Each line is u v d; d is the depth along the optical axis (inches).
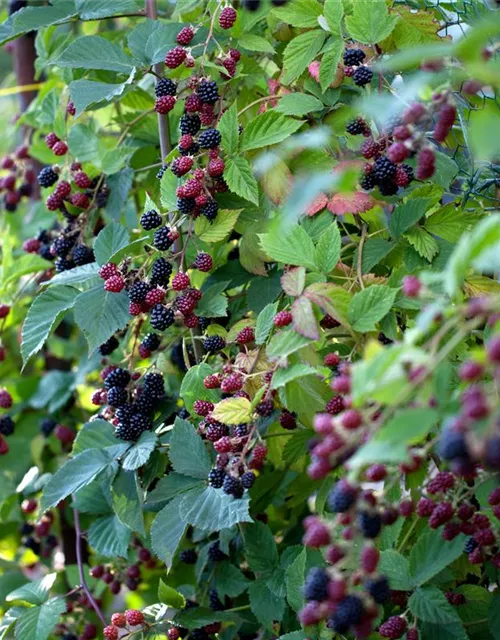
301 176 91.6
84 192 98.6
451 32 96.5
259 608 91.7
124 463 90.9
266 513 98.9
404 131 84.0
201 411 89.4
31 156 107.3
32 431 107.1
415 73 92.5
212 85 90.8
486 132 76.7
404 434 77.1
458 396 80.1
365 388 77.4
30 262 100.5
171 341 94.3
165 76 94.8
